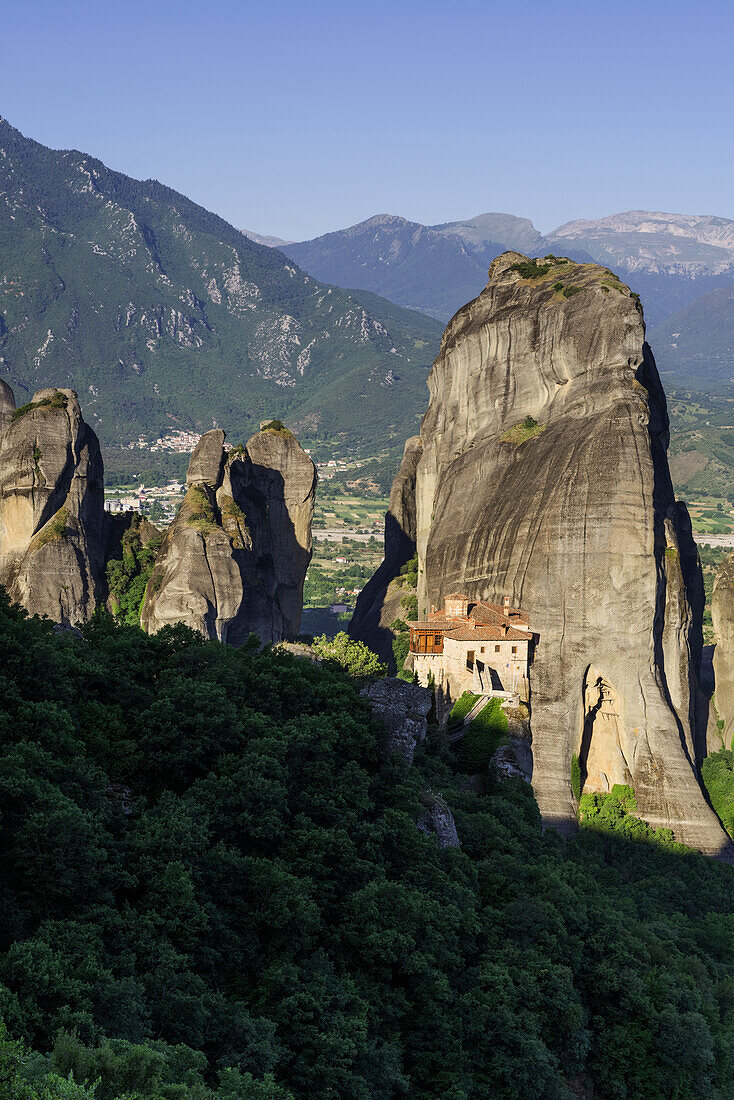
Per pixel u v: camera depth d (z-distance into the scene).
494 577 144.00
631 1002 73.69
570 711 132.62
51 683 67.00
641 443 136.75
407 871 69.25
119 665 76.56
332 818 68.88
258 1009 53.66
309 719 76.25
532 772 117.31
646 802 131.12
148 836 57.16
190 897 53.97
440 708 116.12
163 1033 48.66
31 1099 37.62
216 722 68.88
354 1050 52.69
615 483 134.38
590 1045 69.94
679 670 137.50
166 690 72.88
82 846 52.38
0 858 52.31
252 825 64.06
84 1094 38.28
